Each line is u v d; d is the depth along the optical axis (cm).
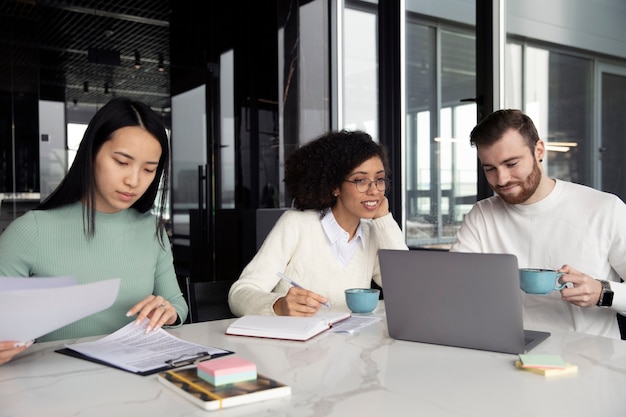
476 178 324
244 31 466
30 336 105
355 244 194
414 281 127
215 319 187
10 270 144
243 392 89
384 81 388
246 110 467
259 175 461
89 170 144
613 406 87
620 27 240
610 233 174
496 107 304
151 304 135
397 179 383
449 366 109
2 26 416
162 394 93
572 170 264
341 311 178
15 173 418
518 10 289
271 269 184
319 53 428
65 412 84
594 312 172
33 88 425
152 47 464
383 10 385
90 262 152
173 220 479
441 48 347
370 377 102
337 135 193
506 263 115
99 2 447
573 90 262
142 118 144
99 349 120
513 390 94
